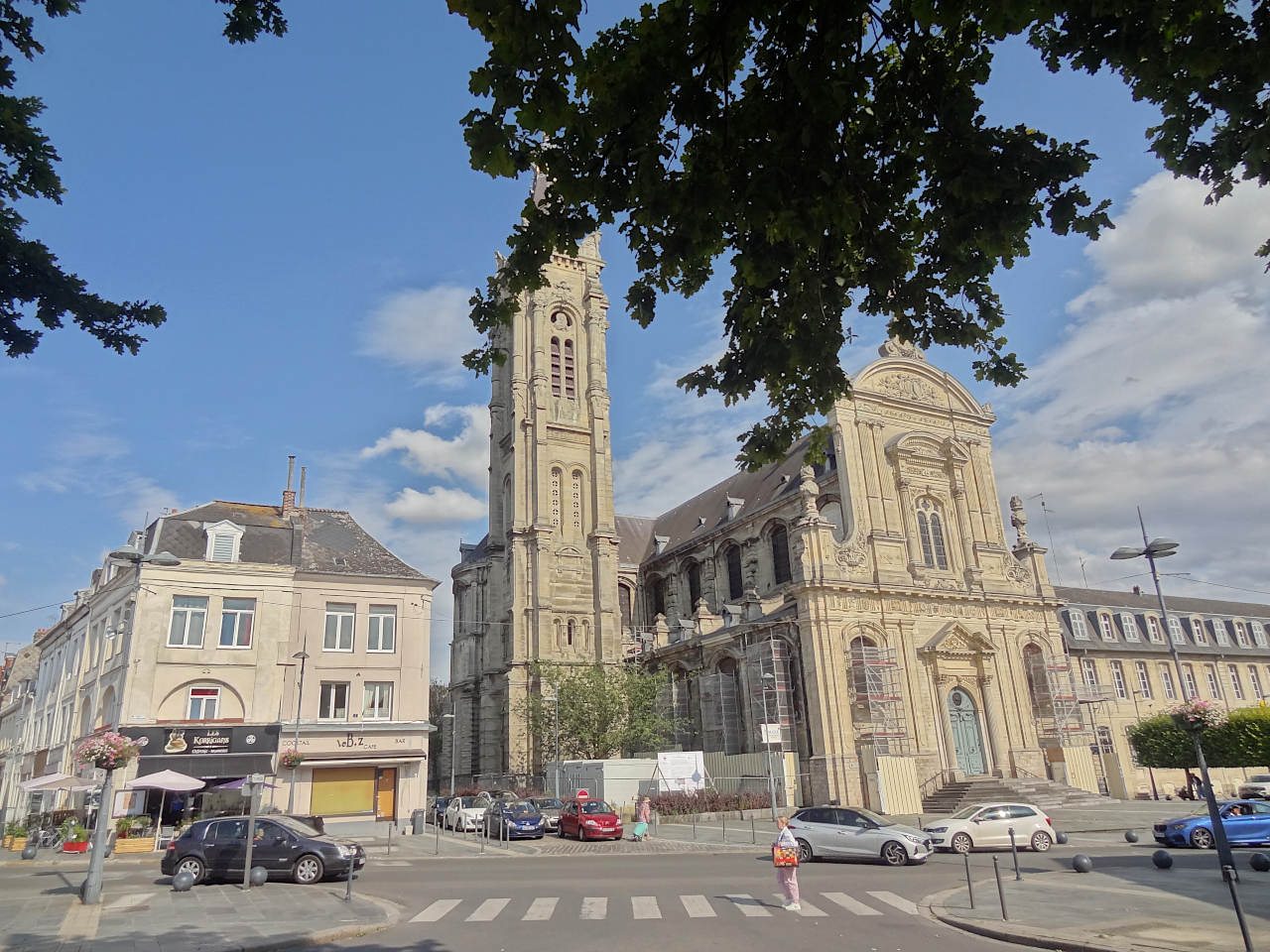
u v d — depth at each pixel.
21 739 59.75
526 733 59.31
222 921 17.36
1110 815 40.94
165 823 37.50
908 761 45.59
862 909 18.08
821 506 56.06
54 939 15.48
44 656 57.94
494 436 74.44
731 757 50.19
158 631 39.06
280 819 25.97
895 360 57.12
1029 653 54.78
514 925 16.50
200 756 37.88
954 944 14.52
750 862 27.61
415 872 26.53
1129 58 7.82
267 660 40.66
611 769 47.88
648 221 8.42
